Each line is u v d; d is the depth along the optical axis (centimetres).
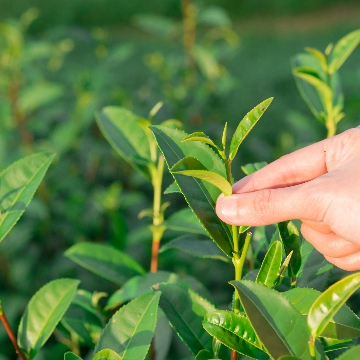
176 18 391
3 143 105
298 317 42
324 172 52
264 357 44
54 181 121
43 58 193
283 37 352
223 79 138
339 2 409
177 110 136
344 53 59
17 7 375
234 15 415
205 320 44
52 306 50
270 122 198
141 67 251
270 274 45
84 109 121
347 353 39
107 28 390
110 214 98
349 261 50
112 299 56
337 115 62
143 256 102
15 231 103
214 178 43
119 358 43
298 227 54
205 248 56
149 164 58
